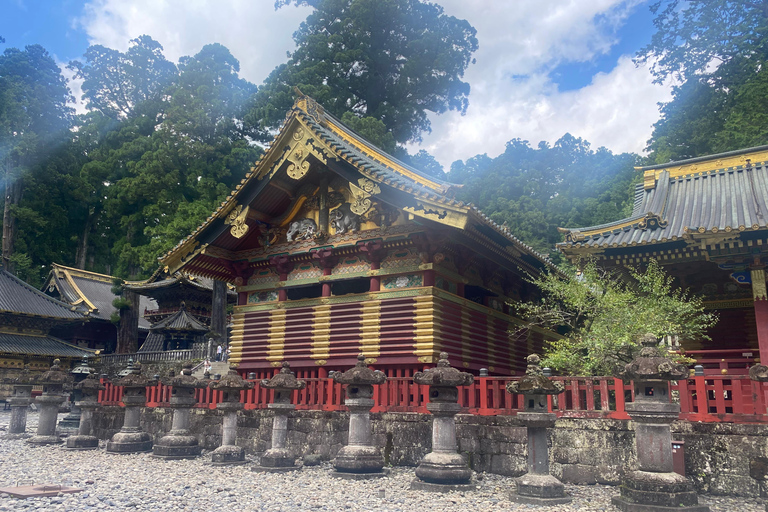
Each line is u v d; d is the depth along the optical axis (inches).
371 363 834.8
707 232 683.4
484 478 561.0
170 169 2395.4
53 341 2070.6
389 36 2723.9
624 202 2475.4
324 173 930.1
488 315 992.2
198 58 2716.5
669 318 708.7
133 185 2329.0
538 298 1220.5
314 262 960.9
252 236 1031.6
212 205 2199.8
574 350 731.4
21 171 2687.0
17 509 420.8
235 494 489.1
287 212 986.1
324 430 690.8
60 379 920.3
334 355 869.2
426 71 2687.0
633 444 518.6
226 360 1740.9
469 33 2728.8
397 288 856.3
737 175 863.7
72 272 2733.8
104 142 3115.2
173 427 757.9
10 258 2687.0
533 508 433.1
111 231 3223.4
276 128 2513.5
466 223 739.4
